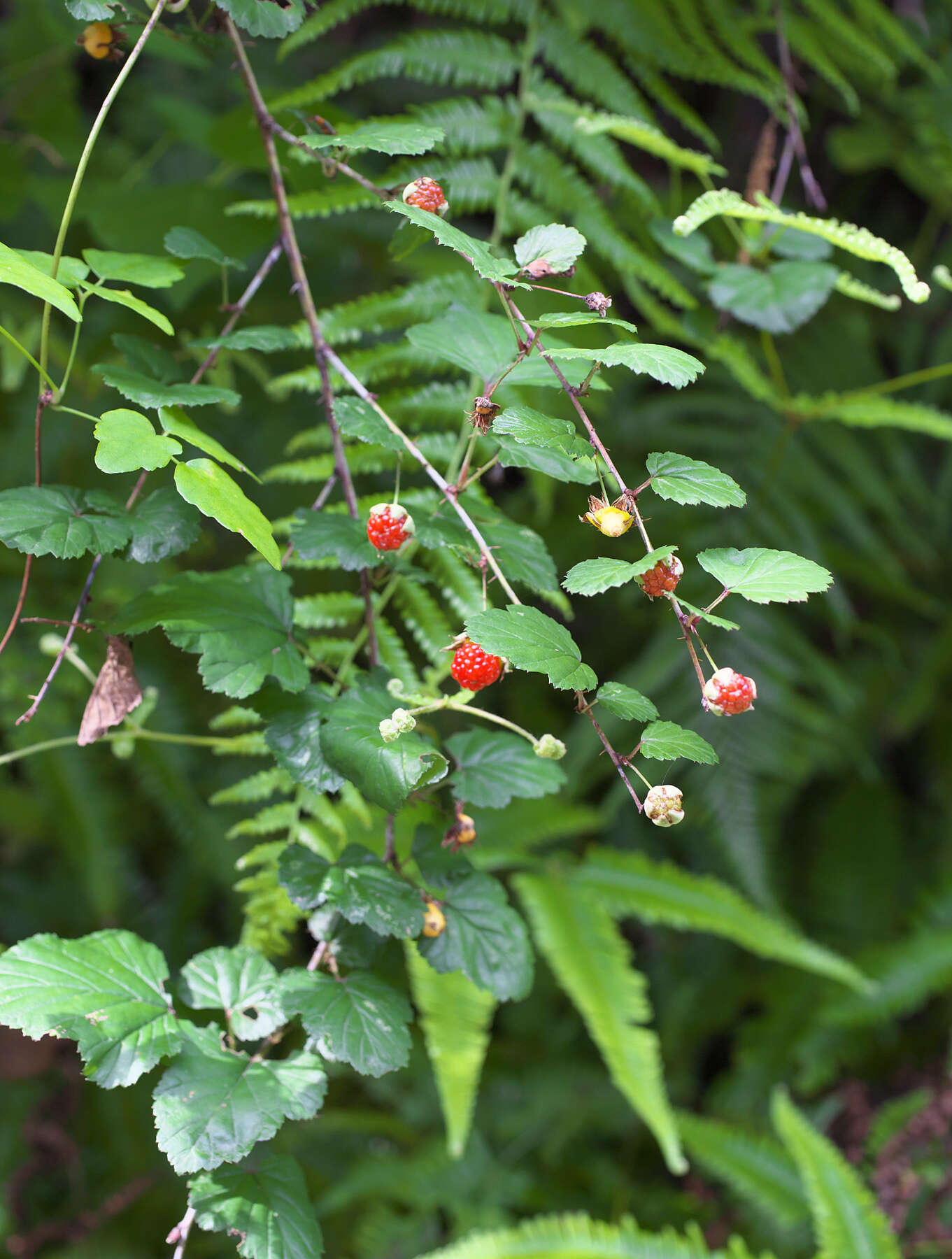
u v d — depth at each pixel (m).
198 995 0.89
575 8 1.23
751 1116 1.86
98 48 0.96
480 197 1.17
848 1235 1.43
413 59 1.17
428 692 1.08
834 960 1.49
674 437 1.73
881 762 2.07
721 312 1.31
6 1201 1.77
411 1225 1.76
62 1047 1.91
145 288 1.43
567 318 0.86
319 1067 0.88
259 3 0.92
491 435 0.88
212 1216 0.87
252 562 1.03
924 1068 1.91
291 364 1.60
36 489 0.91
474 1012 1.31
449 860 0.93
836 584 1.76
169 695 1.73
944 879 1.91
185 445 1.02
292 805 1.07
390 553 0.94
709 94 1.81
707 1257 1.39
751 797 1.61
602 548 1.72
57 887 1.96
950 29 1.70
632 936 2.12
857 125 1.73
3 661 1.54
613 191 1.34
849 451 1.72
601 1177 1.86
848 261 1.84
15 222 1.70
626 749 1.68
